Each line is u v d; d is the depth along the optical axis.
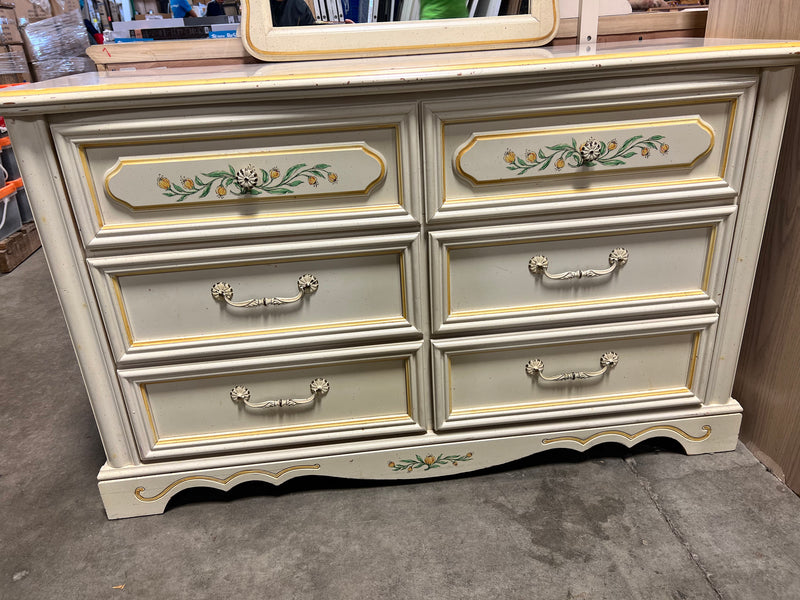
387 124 0.89
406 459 1.13
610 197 0.97
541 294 1.03
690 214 0.99
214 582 0.97
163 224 0.92
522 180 0.94
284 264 0.97
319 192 0.92
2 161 2.73
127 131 0.85
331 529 1.07
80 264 0.92
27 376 1.70
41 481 1.24
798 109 1.03
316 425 1.09
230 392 1.05
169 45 1.19
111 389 1.01
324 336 1.01
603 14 1.27
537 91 0.88
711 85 0.91
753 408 1.21
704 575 0.94
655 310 1.05
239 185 0.89
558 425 1.14
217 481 1.11
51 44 2.82
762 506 1.08
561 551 1.00
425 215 0.95
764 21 1.09
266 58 1.18
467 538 1.04
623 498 1.11
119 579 0.99
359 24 1.18
